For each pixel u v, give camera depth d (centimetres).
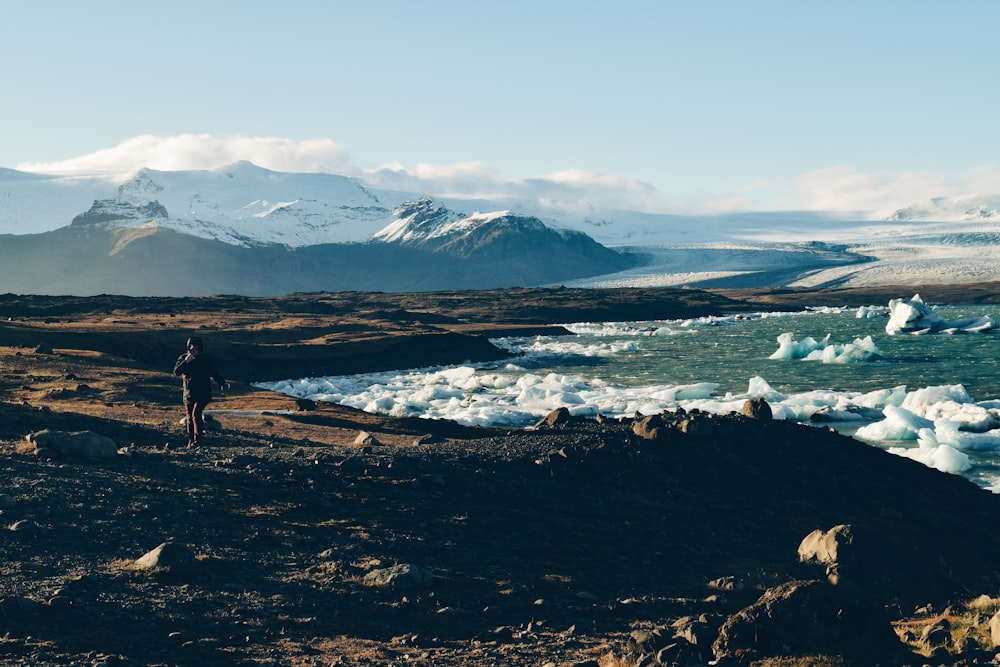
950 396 7862
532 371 12800
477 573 1803
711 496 2861
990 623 1390
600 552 2152
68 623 1247
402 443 4284
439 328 19062
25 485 1939
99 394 5988
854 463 3306
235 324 15925
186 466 2341
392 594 1579
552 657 1316
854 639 1251
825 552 2253
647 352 15700
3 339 10825
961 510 3200
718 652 1246
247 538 1798
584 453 3025
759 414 3650
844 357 13012
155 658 1170
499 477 2697
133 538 1691
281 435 3950
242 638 1281
